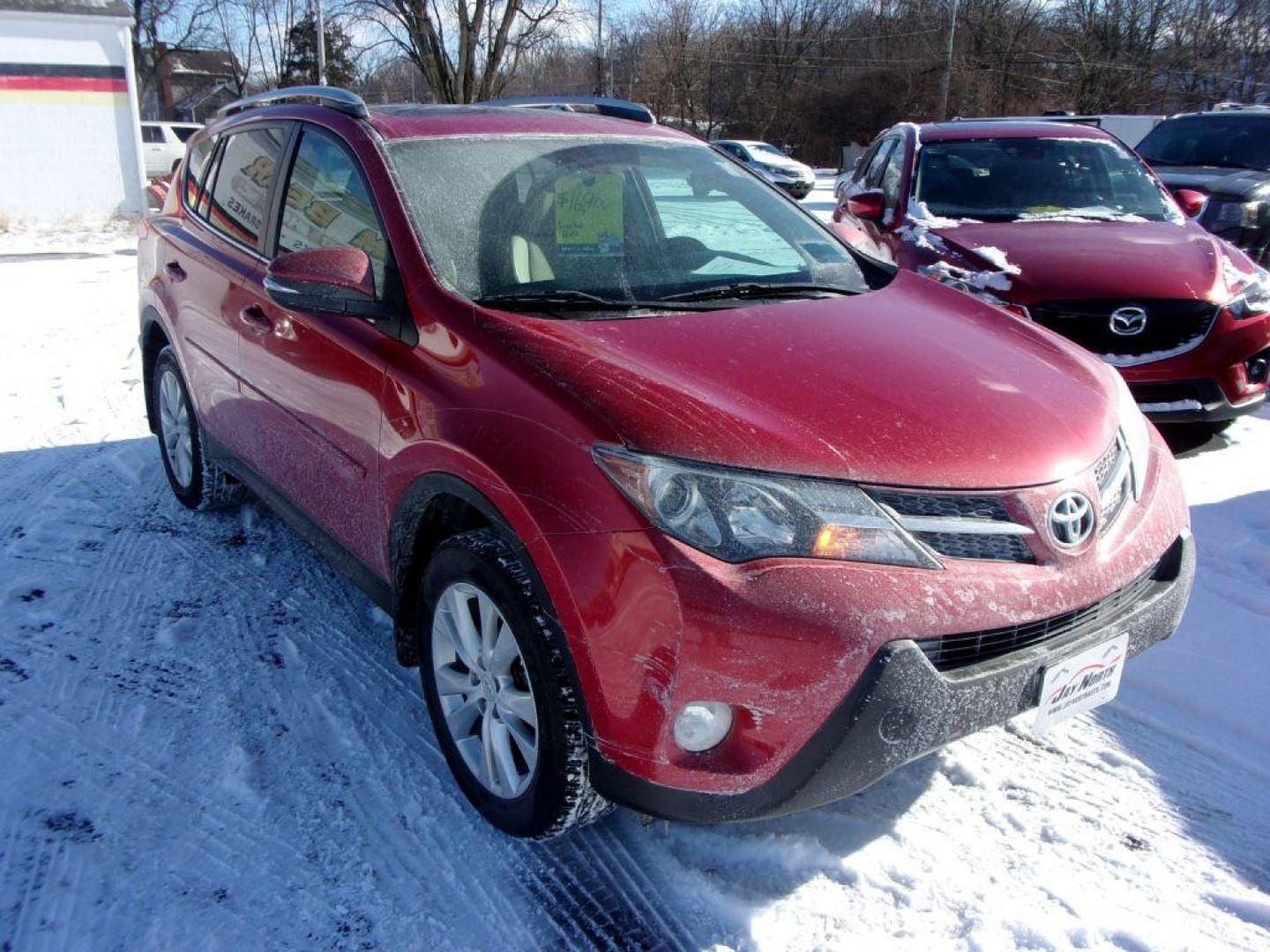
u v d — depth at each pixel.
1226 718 3.08
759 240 3.48
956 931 2.31
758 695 2.07
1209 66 47.19
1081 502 2.36
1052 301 4.89
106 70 18.08
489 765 2.54
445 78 31.09
